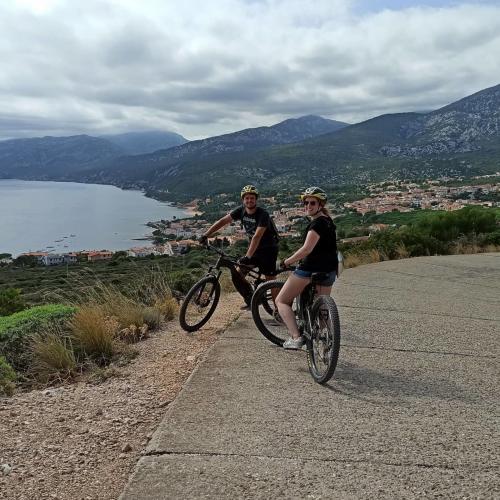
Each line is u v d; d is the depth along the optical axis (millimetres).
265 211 6355
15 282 32281
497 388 4250
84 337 5500
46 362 5188
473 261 13117
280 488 2689
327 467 2906
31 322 5992
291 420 3514
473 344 5586
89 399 4297
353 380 4344
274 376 4387
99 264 42719
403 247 15555
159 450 3084
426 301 7980
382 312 7090
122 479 2982
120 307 6695
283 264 4523
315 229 4434
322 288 4602
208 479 2773
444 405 3852
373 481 2771
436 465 2953
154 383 4613
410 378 4441
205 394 3953
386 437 3291
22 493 2852
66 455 3303
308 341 4508
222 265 6426
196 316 6441
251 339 5508
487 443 3240
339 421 3512
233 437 3250
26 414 4023
